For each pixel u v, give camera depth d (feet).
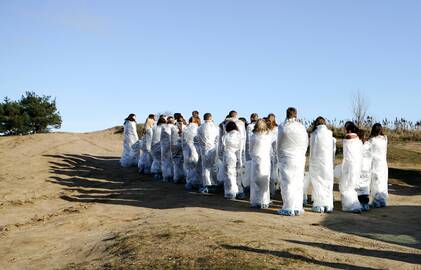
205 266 24.12
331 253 26.91
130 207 44.96
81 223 39.17
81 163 75.00
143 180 62.28
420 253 28.45
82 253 30.19
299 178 40.19
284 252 26.35
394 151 86.53
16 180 59.36
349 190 42.75
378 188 45.75
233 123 48.62
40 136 99.86
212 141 52.39
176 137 59.26
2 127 166.20
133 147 73.92
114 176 65.31
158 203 46.52
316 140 41.88
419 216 40.93
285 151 40.16
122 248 29.12
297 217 38.91
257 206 42.98
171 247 27.86
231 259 24.94
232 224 33.99
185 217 37.29
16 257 30.78
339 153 84.48
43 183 58.29
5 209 45.29
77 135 110.73
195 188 54.85
